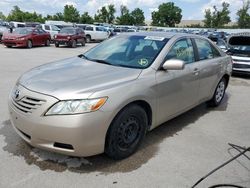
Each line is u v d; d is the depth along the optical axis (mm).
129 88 3529
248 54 10359
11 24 27531
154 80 3916
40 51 17859
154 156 3834
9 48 18938
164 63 4070
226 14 60375
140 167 3551
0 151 3766
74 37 22172
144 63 4090
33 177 3250
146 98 3758
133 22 79000
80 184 3166
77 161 3598
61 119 3094
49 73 3783
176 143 4281
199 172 3518
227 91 8047
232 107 6355
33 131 3225
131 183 3227
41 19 69312
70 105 3111
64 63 4344
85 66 4086
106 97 3262
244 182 3348
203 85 5270
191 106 5062
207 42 5652
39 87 3338
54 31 25875
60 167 3459
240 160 3863
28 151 3785
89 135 3168
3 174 3277
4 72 9359
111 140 3422
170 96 4281
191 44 5023
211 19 61719
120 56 4387
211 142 4398
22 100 3361
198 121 5305
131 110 3568
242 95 7613
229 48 10992
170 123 5109
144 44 4488
